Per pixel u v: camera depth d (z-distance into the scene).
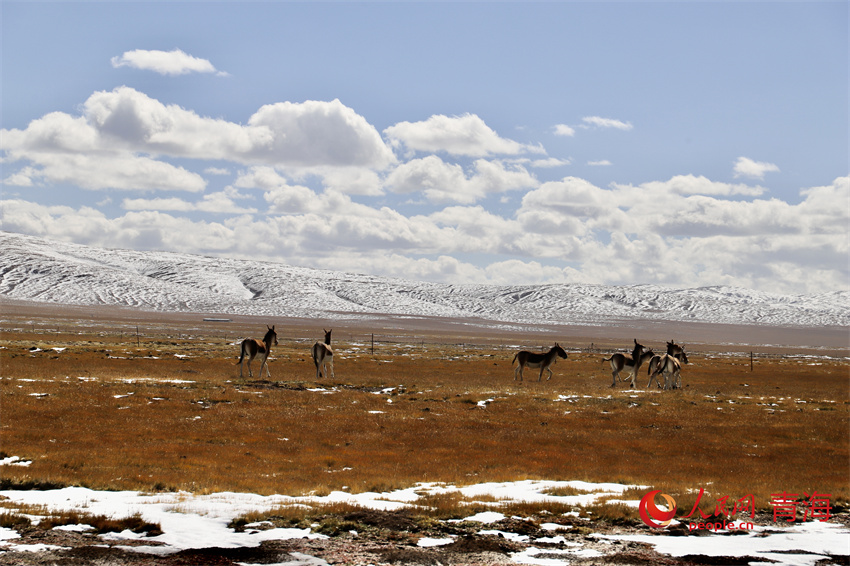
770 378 57.88
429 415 31.55
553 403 36.31
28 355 50.38
